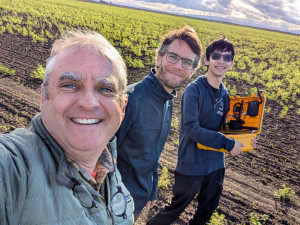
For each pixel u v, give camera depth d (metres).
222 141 2.57
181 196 2.89
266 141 7.10
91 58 0.94
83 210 0.94
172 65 2.10
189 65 2.16
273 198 4.62
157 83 2.11
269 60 21.78
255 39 43.34
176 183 2.92
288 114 9.52
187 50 2.12
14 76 9.30
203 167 2.79
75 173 0.99
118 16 45.81
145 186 2.33
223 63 2.64
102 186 1.23
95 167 1.21
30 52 12.99
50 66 0.96
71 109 0.93
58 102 0.92
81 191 0.97
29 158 0.85
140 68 12.88
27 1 43.56
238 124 2.98
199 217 3.12
